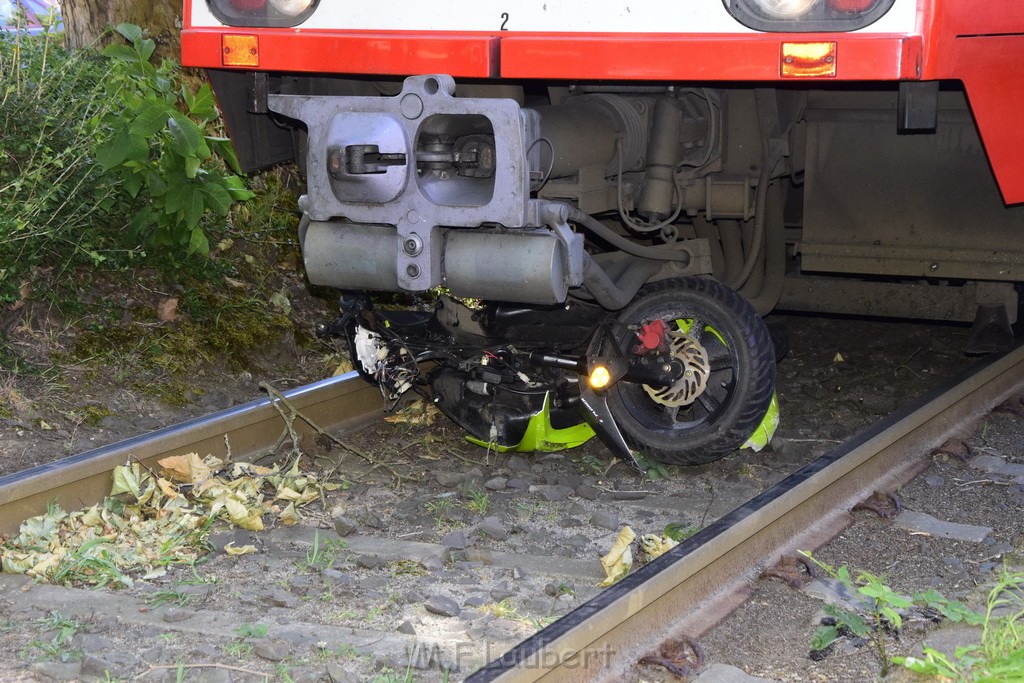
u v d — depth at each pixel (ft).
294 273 30.07
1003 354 25.90
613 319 20.44
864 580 16.06
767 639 14.28
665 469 21.01
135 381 24.13
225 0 19.35
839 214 23.16
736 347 20.10
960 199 22.39
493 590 15.74
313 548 17.21
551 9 17.95
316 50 18.83
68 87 26.91
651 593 13.87
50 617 14.69
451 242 17.84
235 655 13.66
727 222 23.70
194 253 27.89
